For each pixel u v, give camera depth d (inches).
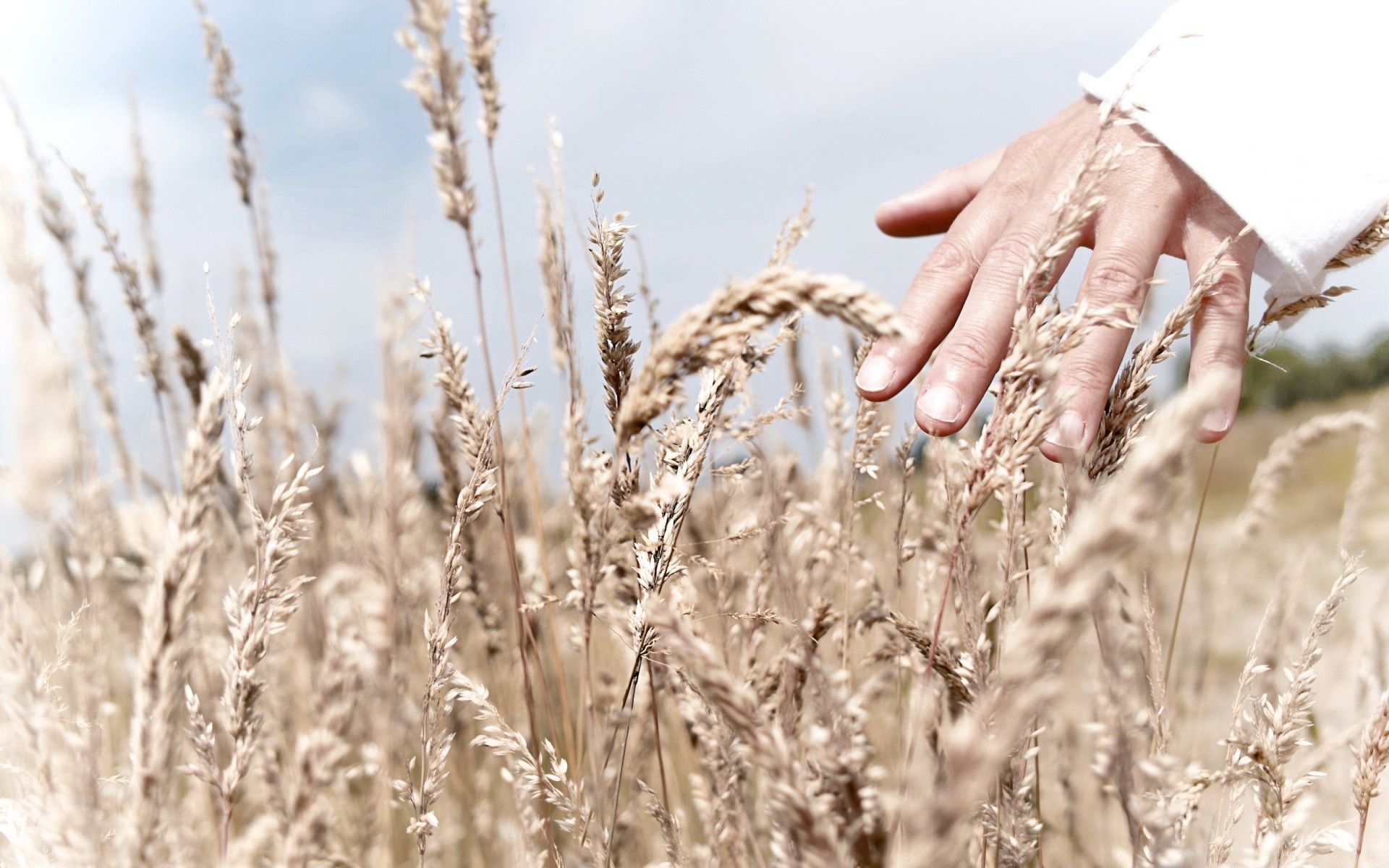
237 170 27.4
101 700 17.1
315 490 26.2
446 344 17.7
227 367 15.5
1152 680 16.7
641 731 20.9
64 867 14.7
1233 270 18.6
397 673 18.9
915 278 20.6
